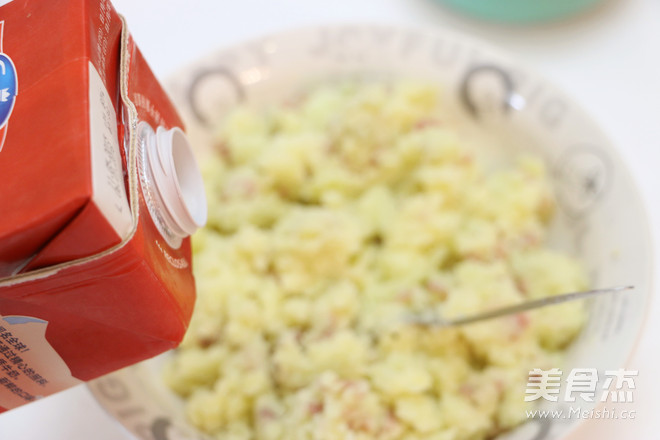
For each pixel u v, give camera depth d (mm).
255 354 383
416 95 430
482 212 418
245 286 401
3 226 273
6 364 302
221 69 429
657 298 400
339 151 428
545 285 389
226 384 376
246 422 380
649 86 465
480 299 385
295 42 433
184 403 385
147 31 494
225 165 439
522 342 377
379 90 430
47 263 281
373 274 414
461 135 440
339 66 438
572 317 375
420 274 405
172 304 301
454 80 428
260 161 424
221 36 492
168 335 306
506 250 409
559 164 410
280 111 441
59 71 287
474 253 405
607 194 390
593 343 362
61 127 280
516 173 417
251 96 438
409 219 410
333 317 390
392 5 504
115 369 316
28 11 302
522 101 418
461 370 381
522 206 412
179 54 486
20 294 284
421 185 426
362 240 418
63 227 275
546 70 475
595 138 398
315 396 368
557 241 411
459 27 496
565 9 475
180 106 422
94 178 274
